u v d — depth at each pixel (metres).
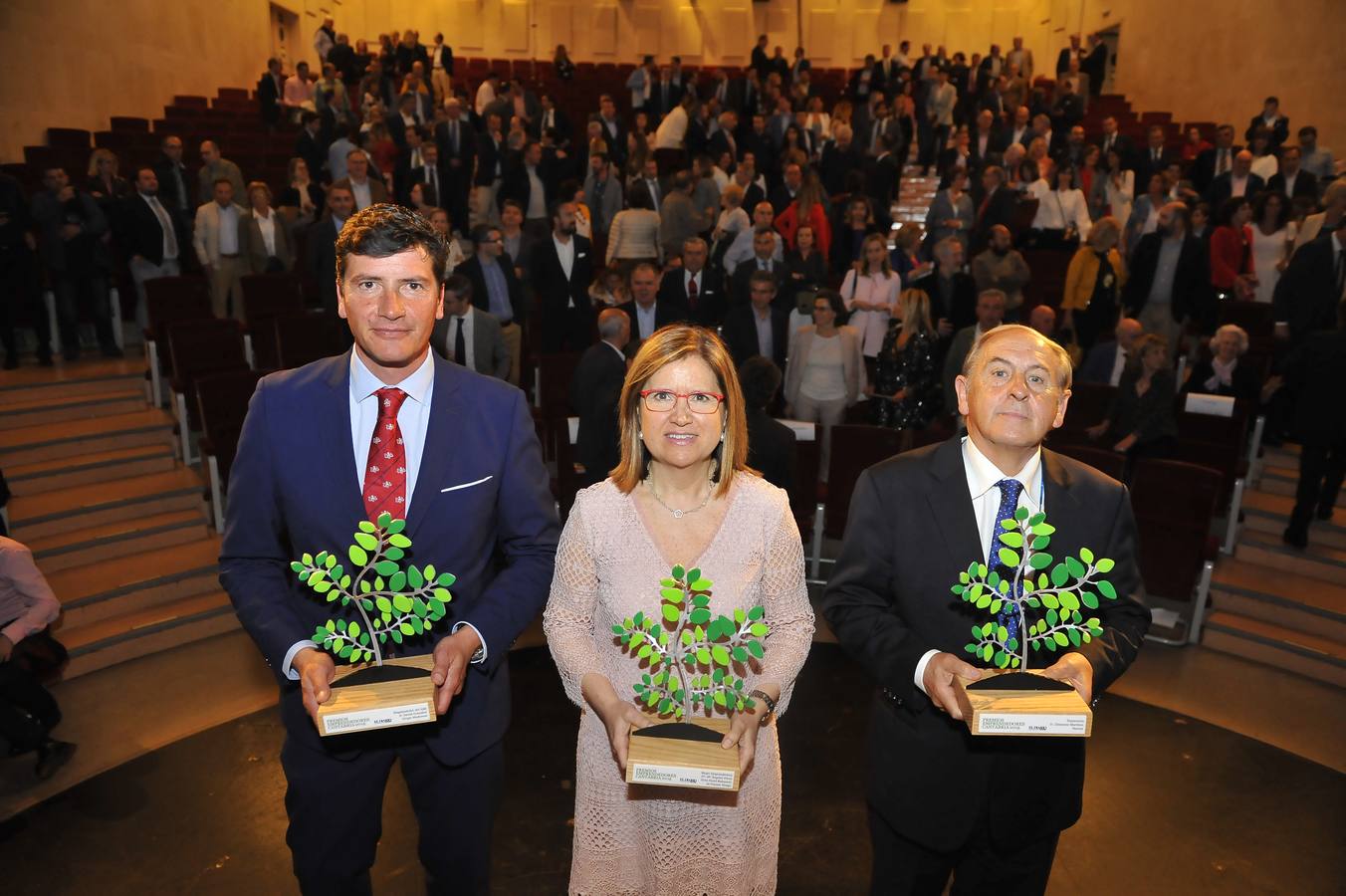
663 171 12.05
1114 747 3.96
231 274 7.88
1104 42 16.64
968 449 2.01
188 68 13.41
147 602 4.88
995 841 2.03
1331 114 11.59
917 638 1.94
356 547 1.79
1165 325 7.62
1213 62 14.21
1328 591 5.04
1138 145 13.75
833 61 19.88
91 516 5.34
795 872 3.12
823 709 4.14
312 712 1.70
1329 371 5.07
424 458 1.98
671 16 19.62
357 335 1.87
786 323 6.74
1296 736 4.09
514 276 7.00
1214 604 5.15
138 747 3.81
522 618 2.00
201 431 6.27
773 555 1.91
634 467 1.92
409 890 2.99
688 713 1.84
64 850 3.17
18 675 3.62
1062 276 9.15
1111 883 3.12
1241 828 3.43
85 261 7.35
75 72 10.61
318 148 10.66
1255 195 8.09
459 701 2.06
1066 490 1.97
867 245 7.27
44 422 6.26
